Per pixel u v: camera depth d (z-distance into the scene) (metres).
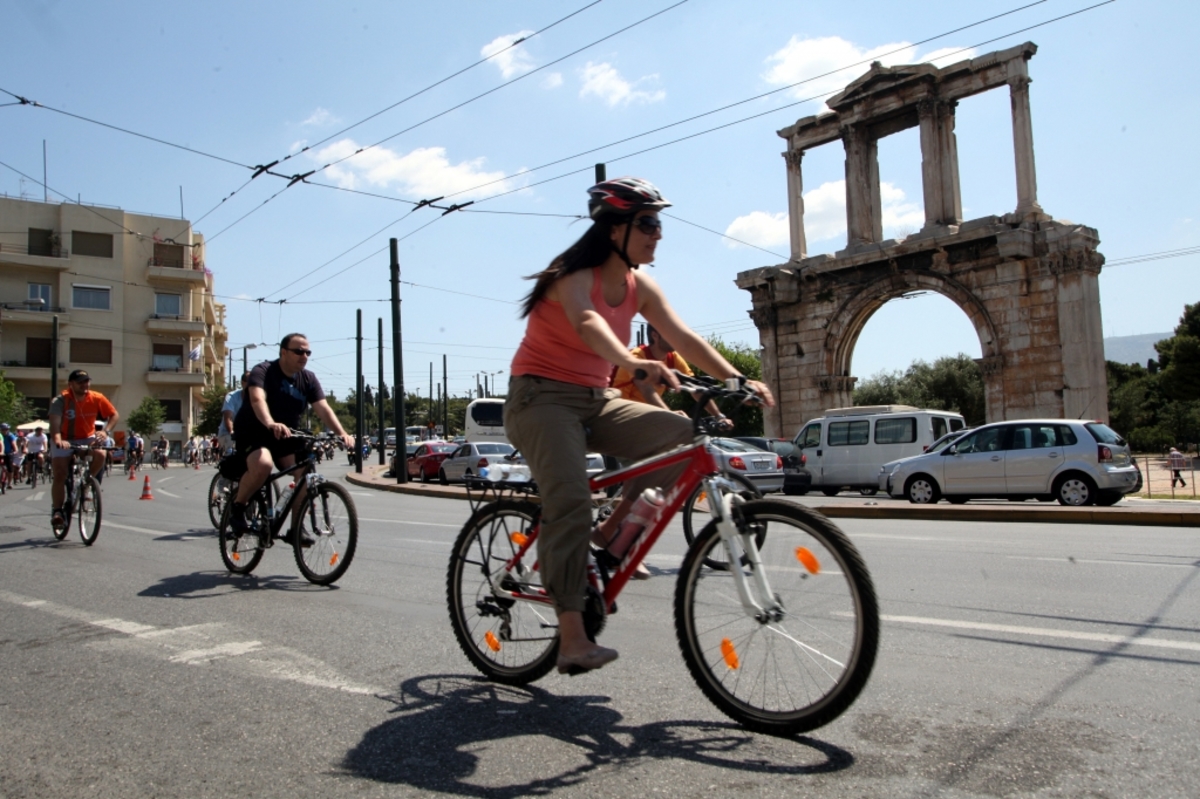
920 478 17.20
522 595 3.79
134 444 37.62
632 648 4.45
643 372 3.12
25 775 2.94
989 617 5.05
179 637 4.82
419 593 6.12
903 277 29.94
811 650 3.03
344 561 6.25
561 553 3.36
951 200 29.55
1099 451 15.33
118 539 9.72
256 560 6.81
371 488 26.11
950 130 29.75
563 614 3.37
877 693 3.59
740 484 3.42
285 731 3.29
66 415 9.32
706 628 3.32
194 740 3.22
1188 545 8.56
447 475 26.59
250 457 6.61
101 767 2.99
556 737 3.16
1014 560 7.43
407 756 3.01
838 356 32.34
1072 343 26.03
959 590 5.95
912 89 29.91
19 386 51.56
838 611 2.97
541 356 3.47
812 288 32.84
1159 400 56.75
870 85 30.80
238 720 3.43
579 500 3.38
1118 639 4.48
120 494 20.11
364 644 4.61
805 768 2.80
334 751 3.08
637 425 3.49
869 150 31.92
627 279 3.54
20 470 27.89
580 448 3.43
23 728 3.41
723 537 3.29
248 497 6.76
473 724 3.33
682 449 3.38
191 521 11.98
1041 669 3.93
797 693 3.06
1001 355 27.44
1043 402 26.59
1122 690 3.60
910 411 21.84
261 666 4.20
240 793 2.75
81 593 6.27
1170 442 49.00
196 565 7.56
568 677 3.95
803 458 23.03
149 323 53.66
